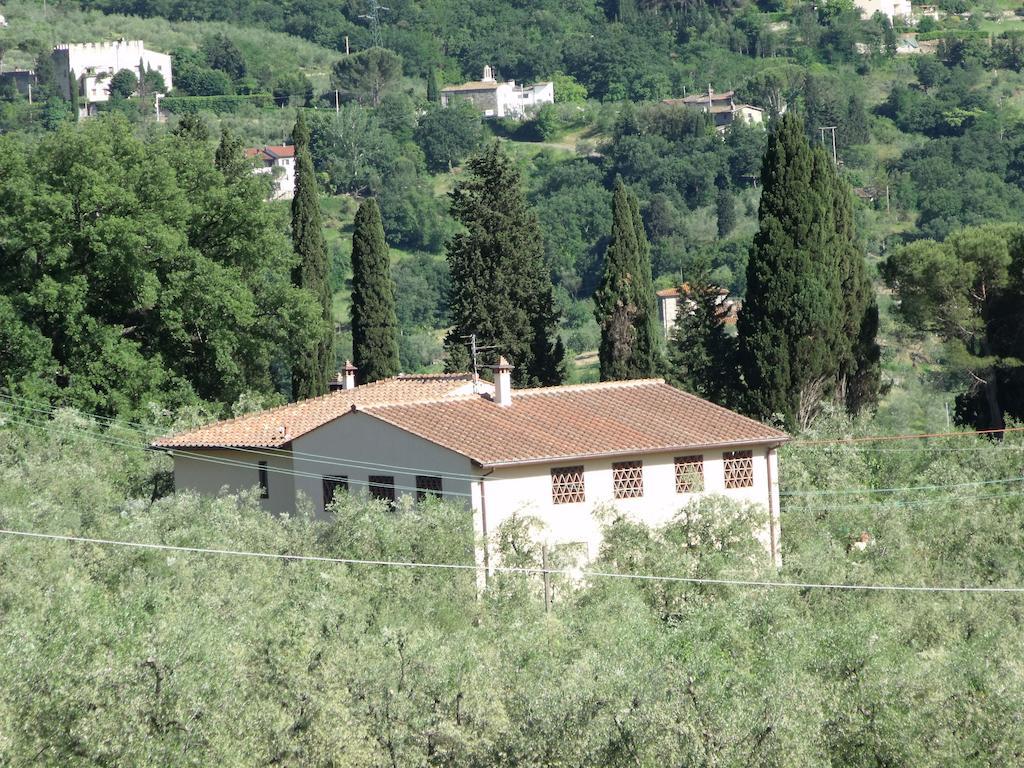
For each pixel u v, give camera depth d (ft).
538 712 267.18
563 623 349.20
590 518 468.34
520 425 483.92
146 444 597.93
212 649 281.13
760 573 404.36
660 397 521.24
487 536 435.53
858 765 272.51
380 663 291.17
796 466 549.54
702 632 325.42
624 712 261.44
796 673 281.33
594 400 513.45
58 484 476.13
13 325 652.89
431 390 562.25
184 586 374.22
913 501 528.22
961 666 299.79
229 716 265.75
